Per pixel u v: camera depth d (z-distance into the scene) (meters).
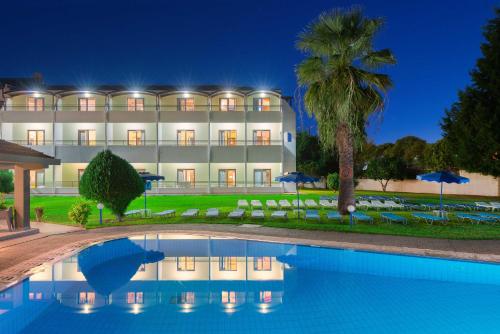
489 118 26.64
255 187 35.00
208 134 35.88
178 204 24.62
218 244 12.35
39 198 29.56
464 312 6.85
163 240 12.90
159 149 35.66
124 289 7.96
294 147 36.72
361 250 10.81
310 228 14.07
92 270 9.38
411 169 42.03
